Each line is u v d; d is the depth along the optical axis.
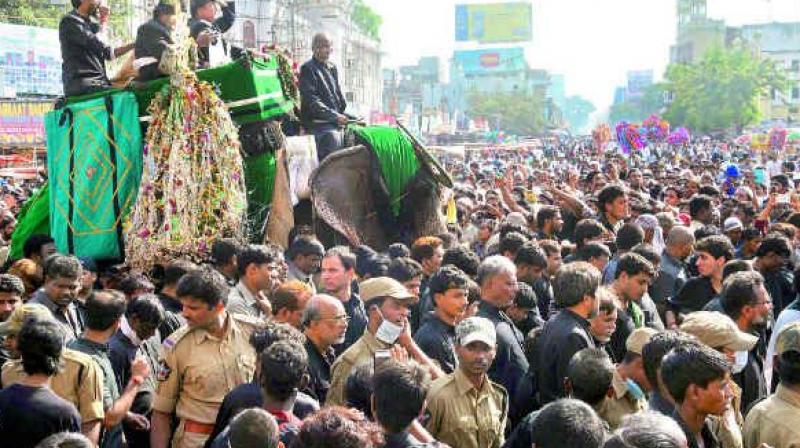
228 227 7.95
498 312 6.57
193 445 5.48
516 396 6.08
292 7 78.00
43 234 8.66
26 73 30.03
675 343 4.71
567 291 5.89
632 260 6.90
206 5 9.62
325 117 9.86
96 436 5.30
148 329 5.93
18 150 27.70
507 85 189.75
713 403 4.40
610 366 4.89
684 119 104.31
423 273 8.37
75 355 5.33
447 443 5.40
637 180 19.58
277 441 4.07
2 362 5.86
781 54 138.25
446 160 40.09
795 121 124.44
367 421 4.04
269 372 4.58
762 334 7.15
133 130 8.25
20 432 4.73
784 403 4.88
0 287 6.28
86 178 8.33
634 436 3.65
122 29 30.59
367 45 105.94
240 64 8.51
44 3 36.88
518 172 27.20
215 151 8.05
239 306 6.48
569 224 11.34
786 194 18.36
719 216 13.50
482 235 12.26
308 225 9.71
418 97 148.75
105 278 8.02
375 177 9.66
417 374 4.42
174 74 8.08
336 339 5.82
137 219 7.96
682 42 157.12
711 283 7.98
